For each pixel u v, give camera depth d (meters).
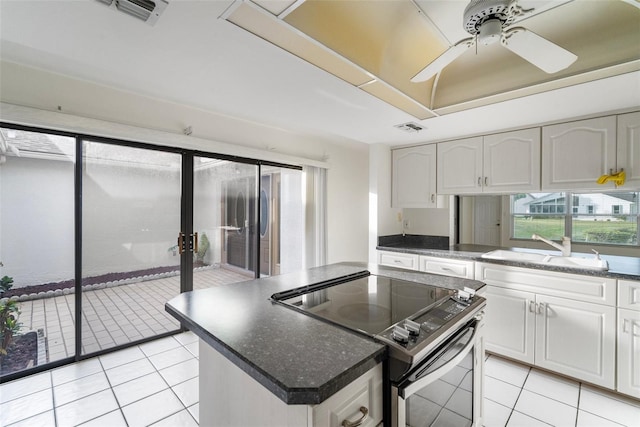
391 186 3.74
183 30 1.37
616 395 2.08
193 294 1.58
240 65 1.69
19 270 2.34
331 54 1.56
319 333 1.10
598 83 1.85
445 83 2.28
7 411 1.89
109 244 2.63
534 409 1.95
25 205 2.35
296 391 0.76
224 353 1.00
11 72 2.07
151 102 2.69
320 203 4.20
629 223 2.95
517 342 2.46
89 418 1.83
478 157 3.05
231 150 3.17
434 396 1.20
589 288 2.15
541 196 3.32
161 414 1.87
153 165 2.84
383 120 2.64
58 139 2.41
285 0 1.17
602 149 2.39
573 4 1.46
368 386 0.98
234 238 3.43
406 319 1.18
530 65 1.92
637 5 1.28
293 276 1.98
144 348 2.71
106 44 1.49
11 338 2.29
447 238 3.61
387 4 1.44
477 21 1.16
